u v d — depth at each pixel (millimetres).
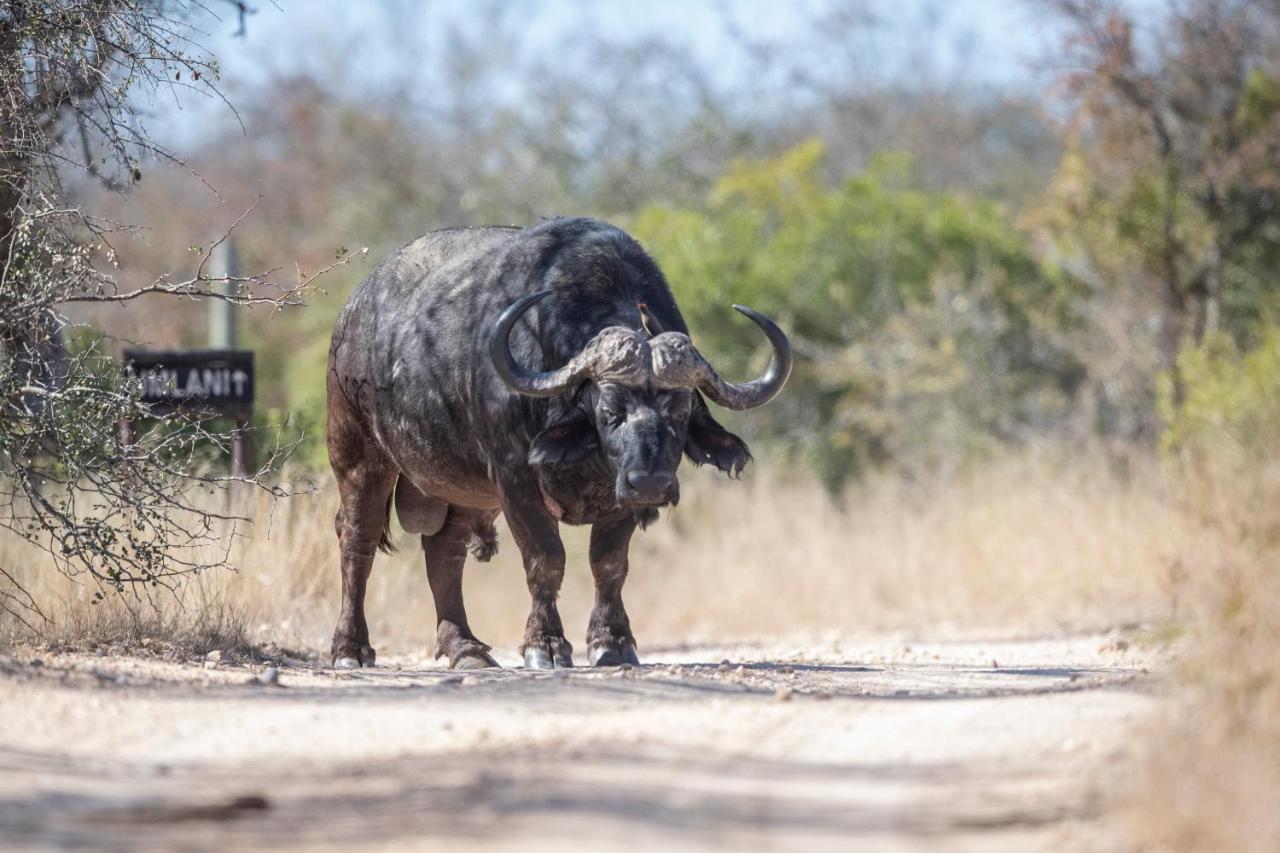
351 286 124562
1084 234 86625
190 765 23859
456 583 43250
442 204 146000
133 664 34500
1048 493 73688
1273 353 60031
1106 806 21688
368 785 22531
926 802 22016
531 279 38562
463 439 39562
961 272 99938
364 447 43094
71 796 21609
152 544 40625
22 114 40469
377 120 160250
